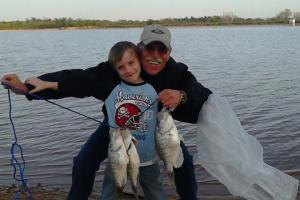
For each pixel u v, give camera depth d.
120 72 2.11
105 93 2.18
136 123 2.13
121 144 1.84
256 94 8.65
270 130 5.88
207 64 14.84
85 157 2.24
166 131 1.88
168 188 3.45
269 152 4.87
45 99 2.15
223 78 11.12
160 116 1.91
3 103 7.98
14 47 29.11
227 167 2.20
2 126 6.35
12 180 4.06
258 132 5.80
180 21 70.12
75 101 8.09
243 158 2.20
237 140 2.23
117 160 1.84
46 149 5.20
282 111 7.04
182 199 2.31
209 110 2.20
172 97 1.99
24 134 5.89
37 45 31.59
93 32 67.00
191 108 2.19
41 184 3.93
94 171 2.27
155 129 2.01
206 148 2.22
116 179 1.87
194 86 2.15
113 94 2.16
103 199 2.30
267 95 8.52
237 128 2.27
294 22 78.00
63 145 5.37
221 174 2.21
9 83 2.10
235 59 16.66
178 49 23.25
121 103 2.14
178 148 1.91
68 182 4.02
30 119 6.76
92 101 8.10
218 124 2.19
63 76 2.18
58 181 4.05
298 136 5.54
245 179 2.20
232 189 2.20
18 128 6.21
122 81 2.18
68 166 4.56
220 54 19.33
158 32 2.15
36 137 5.75
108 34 55.06
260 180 2.24
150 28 2.17
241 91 9.05
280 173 2.30
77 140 5.59
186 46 26.16
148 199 2.29
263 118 6.59
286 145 5.14
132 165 1.87
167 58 2.19
